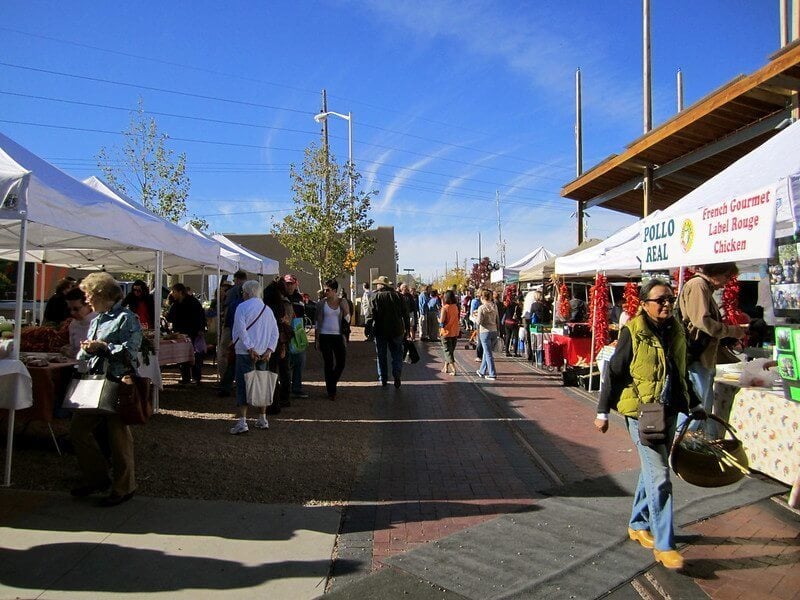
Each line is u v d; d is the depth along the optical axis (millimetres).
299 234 24125
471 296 27375
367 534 4438
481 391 11102
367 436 7504
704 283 5555
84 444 4727
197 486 5312
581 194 16109
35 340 7184
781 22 10570
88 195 6008
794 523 4555
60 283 8523
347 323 10164
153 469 5676
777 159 5023
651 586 3635
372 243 25297
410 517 4789
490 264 47844
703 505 4887
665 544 3828
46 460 5770
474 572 3809
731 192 5199
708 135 10273
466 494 5359
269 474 5754
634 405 3926
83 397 4551
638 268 8719
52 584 3549
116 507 4719
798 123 5355
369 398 10258
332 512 4824
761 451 5434
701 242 5270
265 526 4488
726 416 5844
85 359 4727
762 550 4094
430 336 23250
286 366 9078
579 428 8031
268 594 3520
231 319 9422
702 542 4230
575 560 3965
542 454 6715
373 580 3713
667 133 10047
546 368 14586
